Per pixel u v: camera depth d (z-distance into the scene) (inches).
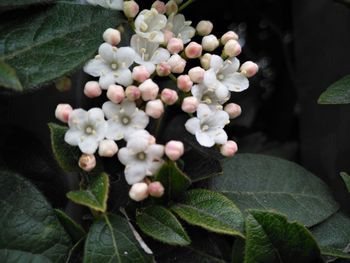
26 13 3.4
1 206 3.2
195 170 3.6
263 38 5.5
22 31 3.4
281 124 5.5
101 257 3.1
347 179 3.6
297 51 4.9
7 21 3.4
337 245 3.7
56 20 3.4
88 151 3.2
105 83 3.3
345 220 3.8
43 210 3.2
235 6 5.1
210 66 3.5
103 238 3.1
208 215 3.2
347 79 3.6
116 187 3.5
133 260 3.1
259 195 3.8
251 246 3.1
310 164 4.9
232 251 3.3
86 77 4.1
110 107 3.3
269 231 3.1
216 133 3.4
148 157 3.2
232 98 5.3
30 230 3.2
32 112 4.7
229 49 3.5
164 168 3.2
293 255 3.2
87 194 3.0
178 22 3.7
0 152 3.7
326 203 3.8
